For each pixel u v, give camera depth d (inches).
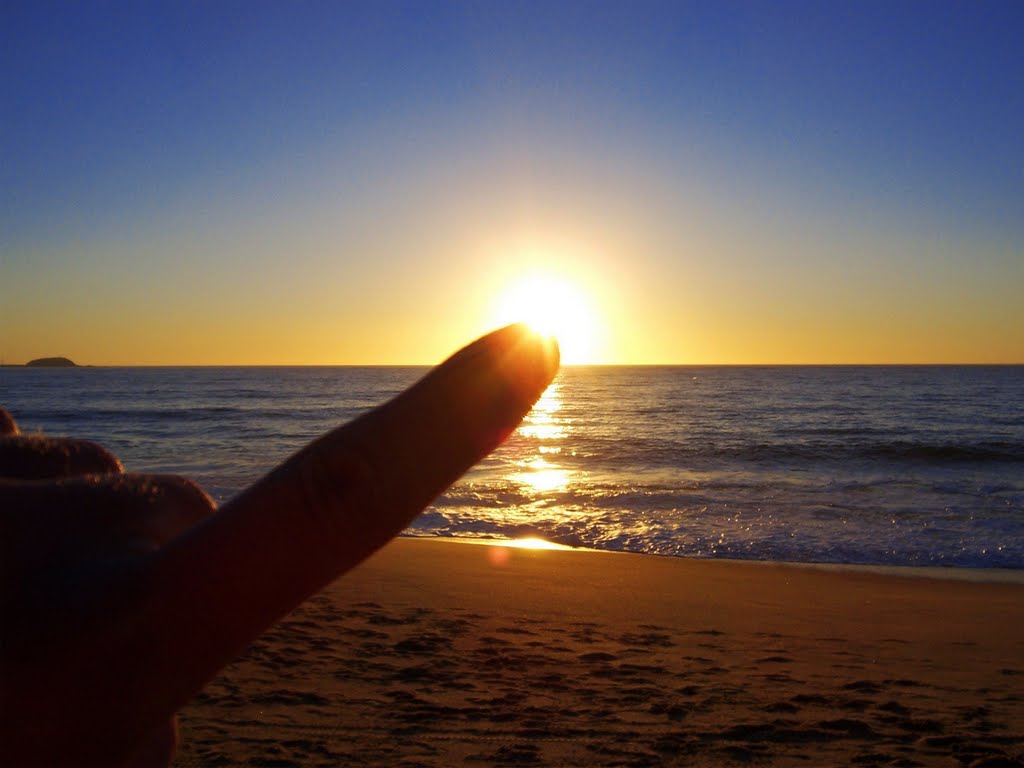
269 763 179.0
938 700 236.5
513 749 193.0
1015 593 398.3
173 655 12.4
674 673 255.8
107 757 12.6
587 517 629.0
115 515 14.8
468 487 789.2
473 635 290.8
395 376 5009.8
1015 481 830.5
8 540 13.4
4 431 20.6
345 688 231.0
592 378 4611.2
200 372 6638.8
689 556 497.0
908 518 617.9
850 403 2236.7
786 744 201.8
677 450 1136.8
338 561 12.4
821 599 377.4
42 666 12.4
